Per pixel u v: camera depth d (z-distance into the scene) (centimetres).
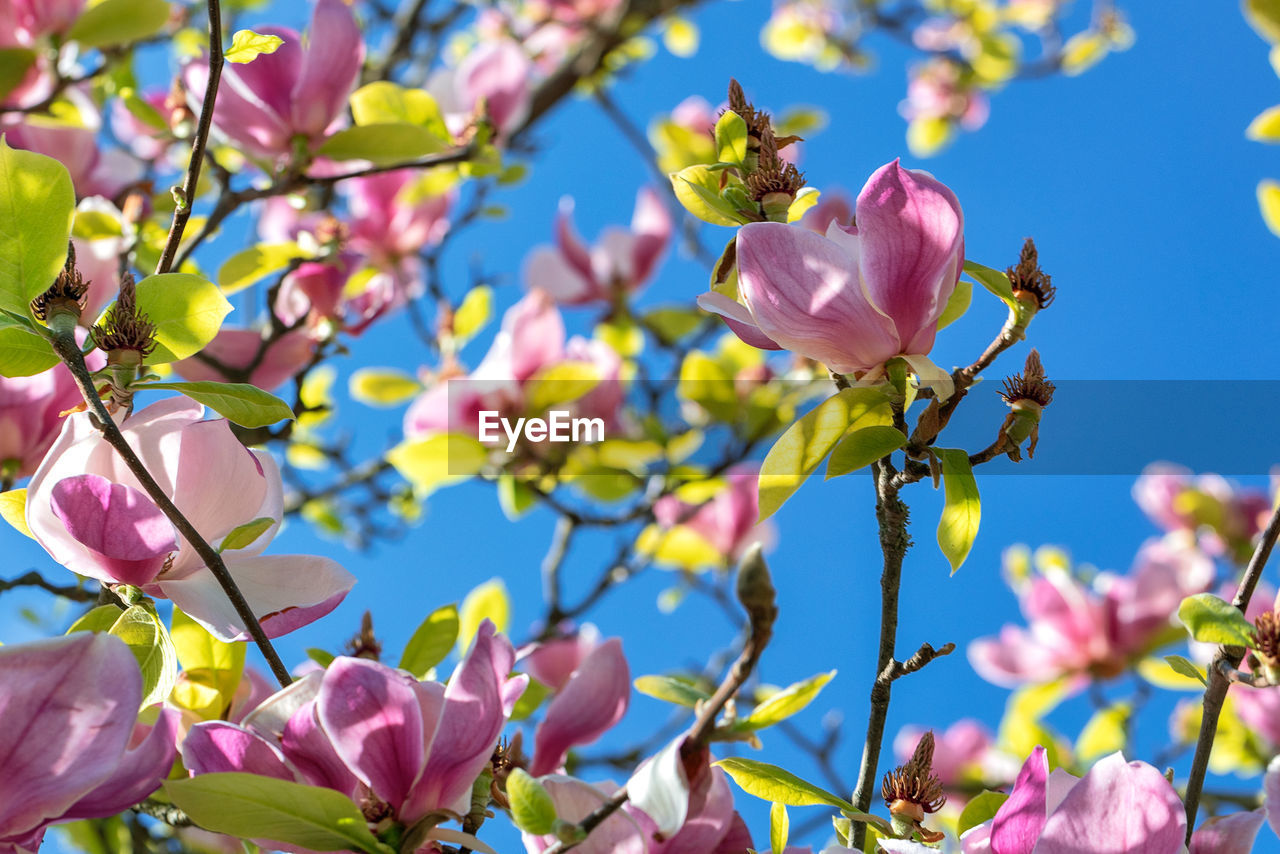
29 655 100
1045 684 234
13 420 123
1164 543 261
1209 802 175
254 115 147
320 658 130
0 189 109
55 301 110
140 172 179
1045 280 112
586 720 118
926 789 112
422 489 201
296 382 162
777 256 110
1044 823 107
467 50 297
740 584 97
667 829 102
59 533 111
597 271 268
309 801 104
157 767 103
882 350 111
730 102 118
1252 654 106
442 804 106
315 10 146
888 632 113
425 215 214
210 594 113
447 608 129
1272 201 186
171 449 112
